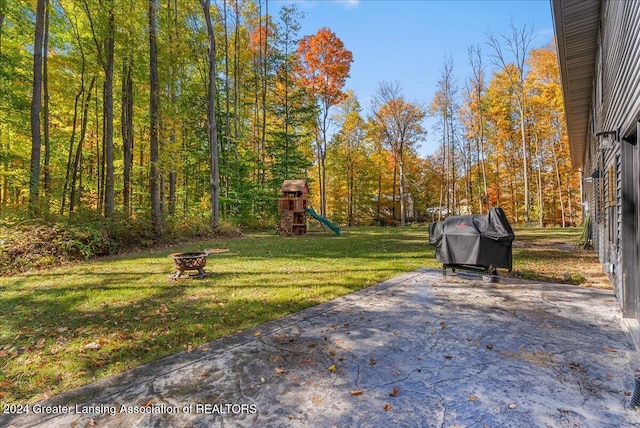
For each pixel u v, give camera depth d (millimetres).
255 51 19812
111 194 10742
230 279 5840
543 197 23219
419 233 15992
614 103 4434
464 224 5879
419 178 30094
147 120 14625
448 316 3926
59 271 6543
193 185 19812
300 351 3006
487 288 5238
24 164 13961
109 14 10078
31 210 8430
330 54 22219
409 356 2875
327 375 2561
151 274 6246
